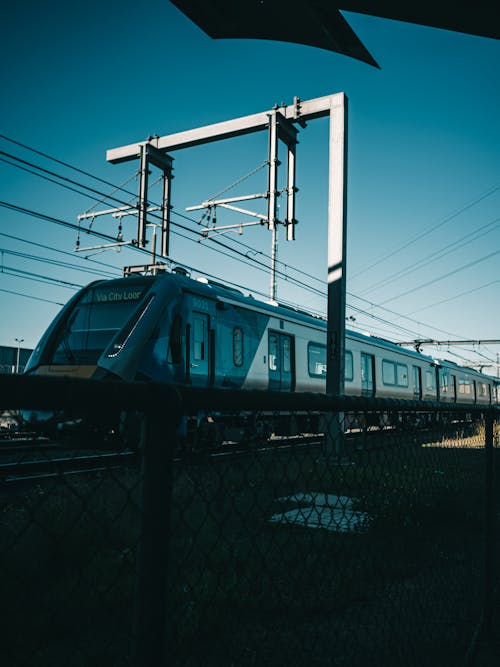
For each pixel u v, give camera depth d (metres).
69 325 9.41
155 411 1.00
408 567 2.65
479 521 4.35
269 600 2.54
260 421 7.82
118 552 2.94
